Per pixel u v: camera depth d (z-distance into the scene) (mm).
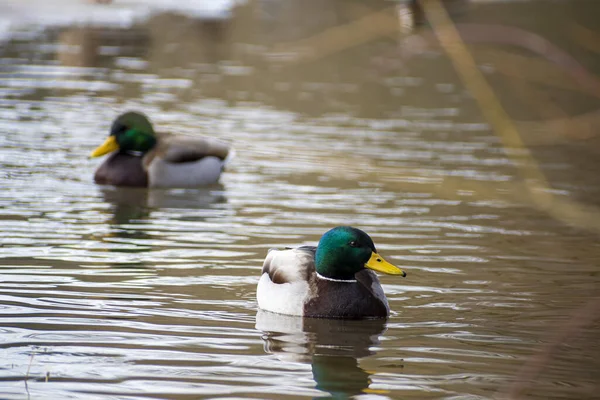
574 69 7762
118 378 8555
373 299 10562
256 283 11781
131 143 17625
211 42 34469
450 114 24516
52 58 30000
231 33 36312
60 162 18547
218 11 41125
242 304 10953
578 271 12523
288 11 41562
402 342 9766
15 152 19000
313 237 14008
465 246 13727
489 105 8047
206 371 8766
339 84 28375
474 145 20984
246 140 20797
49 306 10578
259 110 24203
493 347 9625
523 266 12750
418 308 10945
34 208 15297
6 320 10062
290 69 30453
